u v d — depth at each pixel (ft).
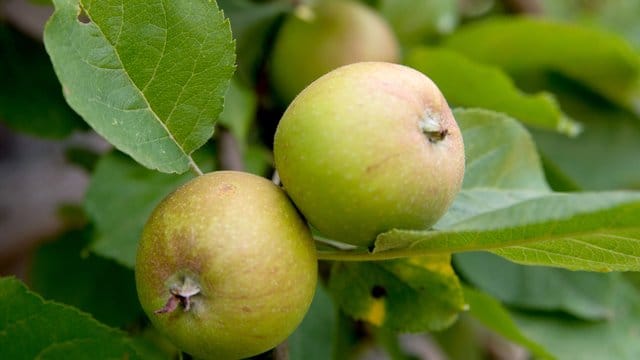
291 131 1.00
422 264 1.18
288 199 1.02
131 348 1.11
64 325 1.10
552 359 1.37
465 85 1.51
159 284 1.00
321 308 1.32
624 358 1.57
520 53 1.80
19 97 1.55
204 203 0.99
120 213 1.35
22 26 1.58
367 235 1.01
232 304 0.98
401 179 0.98
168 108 1.06
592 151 1.84
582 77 1.84
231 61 1.06
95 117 1.00
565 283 1.57
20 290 1.08
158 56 1.04
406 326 1.22
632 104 1.85
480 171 1.23
